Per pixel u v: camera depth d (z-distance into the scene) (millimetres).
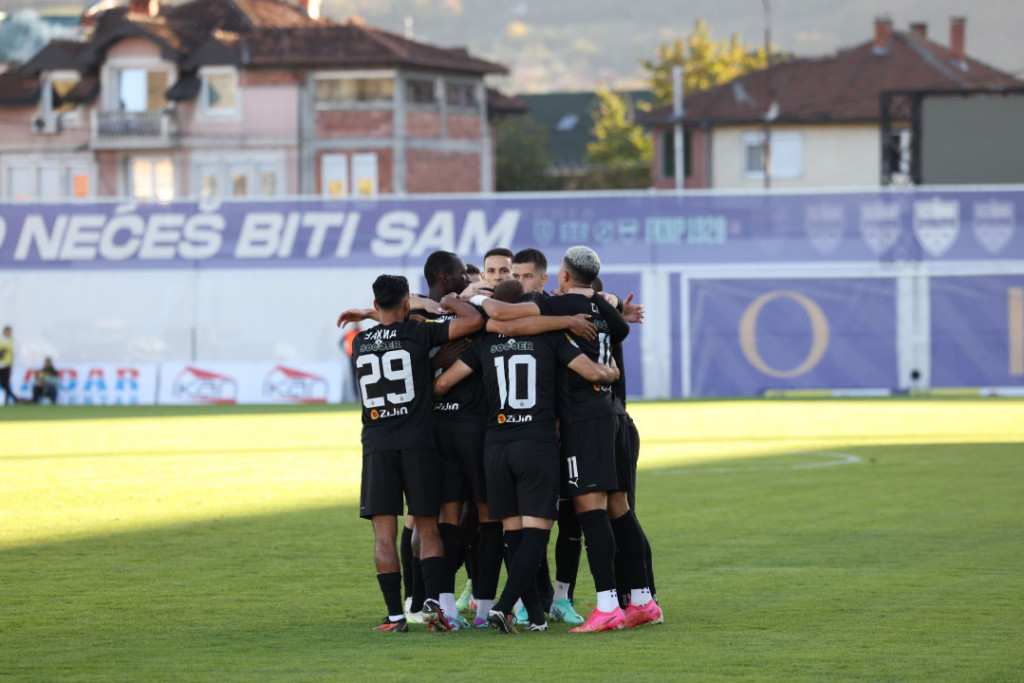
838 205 117875
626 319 30719
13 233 123688
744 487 55281
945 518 45875
